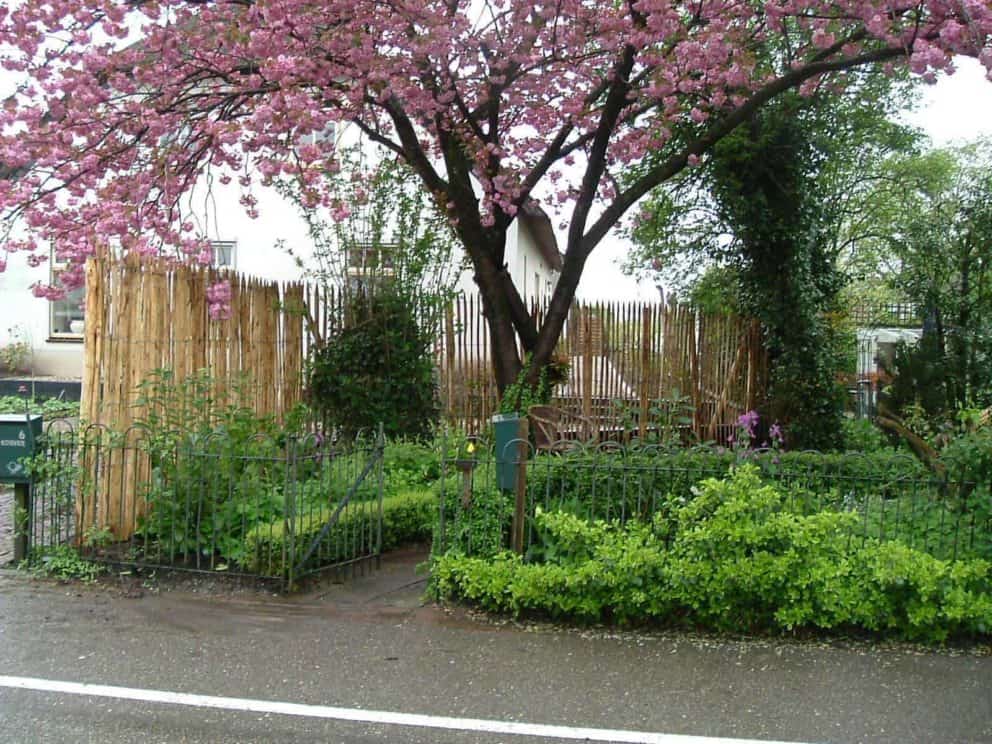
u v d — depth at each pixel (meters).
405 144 9.84
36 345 16.77
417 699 4.39
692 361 12.84
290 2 7.83
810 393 12.38
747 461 6.09
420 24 8.70
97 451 6.73
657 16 8.37
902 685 4.57
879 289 22.17
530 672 4.74
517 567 5.68
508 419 6.03
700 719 4.16
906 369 11.38
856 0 8.28
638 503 5.98
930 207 16.72
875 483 5.87
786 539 5.33
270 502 6.61
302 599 6.09
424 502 7.73
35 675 4.66
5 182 8.06
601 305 12.27
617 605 5.41
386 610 5.83
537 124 10.62
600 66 9.95
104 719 4.14
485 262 10.18
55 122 8.48
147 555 6.61
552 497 6.32
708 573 5.28
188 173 9.06
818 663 4.88
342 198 10.82
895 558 5.21
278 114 7.85
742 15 9.20
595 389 12.22
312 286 10.67
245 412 7.51
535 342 10.62
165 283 7.69
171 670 4.76
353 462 7.36
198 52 8.80
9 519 8.28
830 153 13.12
